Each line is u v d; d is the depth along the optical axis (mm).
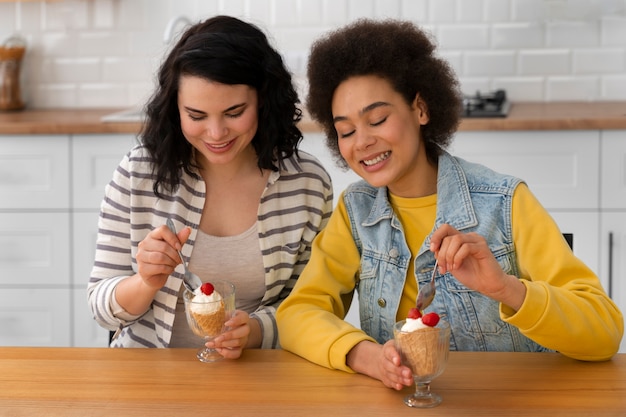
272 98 1925
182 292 2018
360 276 1891
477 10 3967
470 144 3420
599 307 1628
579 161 3387
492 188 1820
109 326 1942
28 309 3650
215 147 1854
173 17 4113
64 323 3645
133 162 1988
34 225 3609
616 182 3381
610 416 1402
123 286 1873
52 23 4160
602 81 3965
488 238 1792
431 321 1449
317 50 1818
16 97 4094
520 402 1459
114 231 2000
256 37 1884
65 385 1561
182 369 1632
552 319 1563
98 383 1568
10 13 4156
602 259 3430
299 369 1629
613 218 3400
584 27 3938
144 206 1993
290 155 2016
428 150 1906
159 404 1479
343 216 1931
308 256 2082
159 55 3984
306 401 1480
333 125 1892
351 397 1495
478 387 1521
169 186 1975
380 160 1759
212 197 2031
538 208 1791
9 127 3531
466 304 1798
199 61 1773
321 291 1825
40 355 1708
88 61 4180
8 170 3582
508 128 3373
